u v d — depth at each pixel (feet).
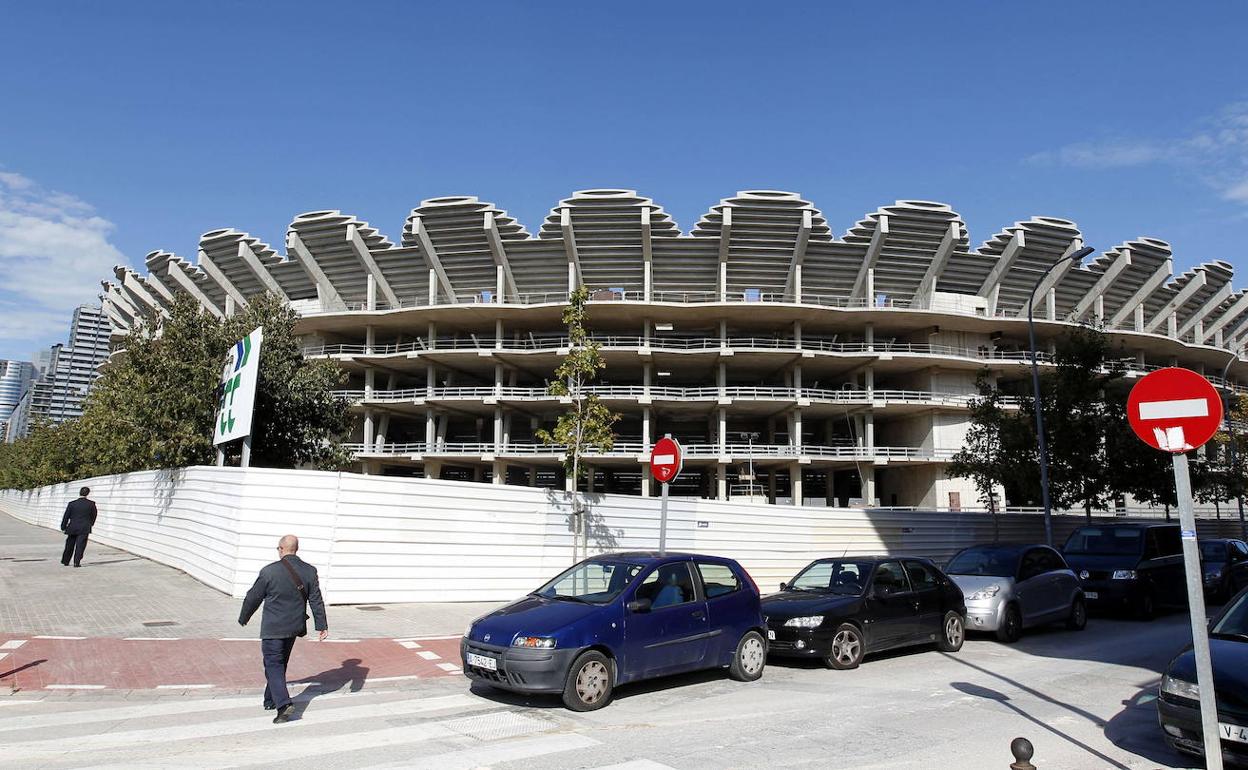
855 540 69.56
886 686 30.09
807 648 33.22
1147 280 174.81
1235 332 209.67
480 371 176.35
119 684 27.50
